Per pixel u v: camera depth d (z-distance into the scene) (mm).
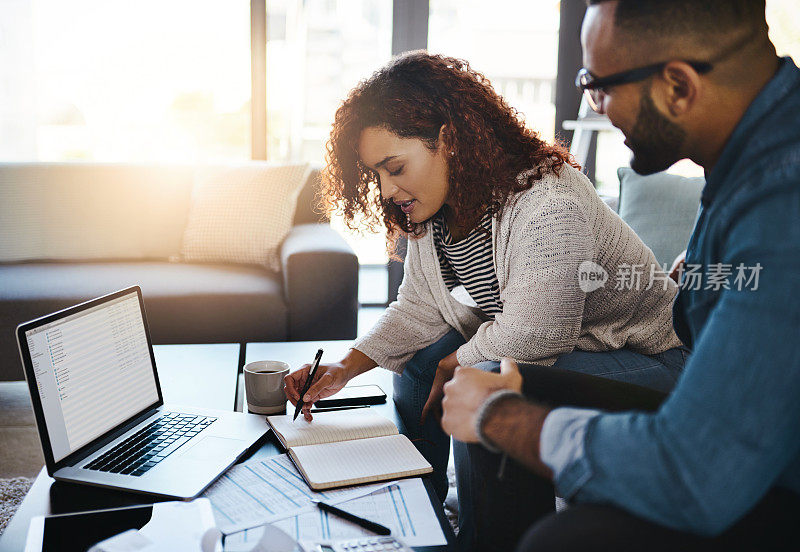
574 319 1339
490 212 1396
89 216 2992
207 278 2697
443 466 1451
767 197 710
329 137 1457
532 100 3781
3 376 2449
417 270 1653
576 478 725
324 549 902
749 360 656
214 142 3727
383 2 3678
